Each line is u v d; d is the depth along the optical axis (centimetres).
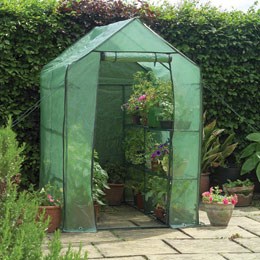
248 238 434
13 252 178
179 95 469
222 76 637
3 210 203
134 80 577
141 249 399
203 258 377
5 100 577
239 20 638
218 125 642
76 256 194
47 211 444
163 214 495
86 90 449
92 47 456
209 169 639
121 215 534
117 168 598
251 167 603
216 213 475
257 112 652
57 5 589
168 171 474
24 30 575
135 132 563
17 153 219
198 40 627
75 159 449
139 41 459
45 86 526
